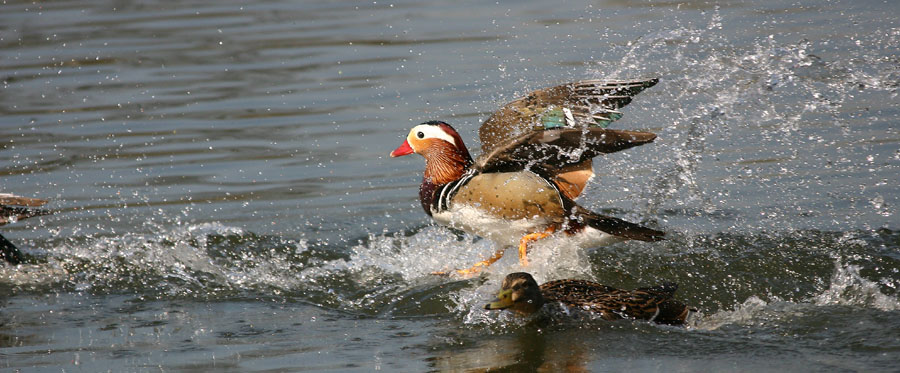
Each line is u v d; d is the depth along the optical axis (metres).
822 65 16.84
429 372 8.20
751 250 11.49
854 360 8.20
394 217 13.44
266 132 16.55
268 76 19.19
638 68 17.77
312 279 11.41
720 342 8.79
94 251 12.30
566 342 8.89
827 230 12.02
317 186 14.51
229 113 17.44
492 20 22.08
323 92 18.22
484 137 12.15
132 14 24.02
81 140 16.33
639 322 9.34
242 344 9.18
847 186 13.45
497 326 9.42
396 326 9.70
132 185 14.53
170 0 25.38
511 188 10.90
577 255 11.48
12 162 15.38
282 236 12.76
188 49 21.09
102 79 19.25
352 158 15.52
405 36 21.34
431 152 11.85
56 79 19.28
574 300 9.68
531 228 11.16
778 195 13.34
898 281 10.48
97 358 8.80
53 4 25.09
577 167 11.11
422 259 12.05
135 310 10.45
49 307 10.55
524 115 11.94
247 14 23.95
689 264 11.20
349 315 10.18
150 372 8.35
